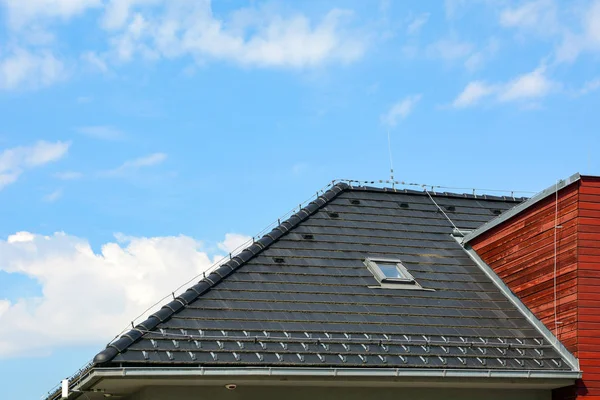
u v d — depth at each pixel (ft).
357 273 71.72
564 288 67.56
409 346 62.34
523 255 72.90
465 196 91.45
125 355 53.16
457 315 69.00
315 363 57.41
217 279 64.59
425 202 88.28
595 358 65.16
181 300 60.44
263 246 71.26
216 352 55.98
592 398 64.23
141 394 56.54
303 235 75.25
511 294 73.67
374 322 64.75
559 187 68.59
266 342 58.39
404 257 76.59
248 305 62.80
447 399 63.41
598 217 67.31
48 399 68.74
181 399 55.93
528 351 65.82
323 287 68.08
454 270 76.54
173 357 54.34
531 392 66.08
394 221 82.58
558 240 68.90
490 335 67.05
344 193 85.25
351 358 59.06
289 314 62.95
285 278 67.97
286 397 58.85
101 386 55.36
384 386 61.16
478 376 61.36
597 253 66.90
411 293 70.64
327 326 62.64
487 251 77.87
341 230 78.13
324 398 59.93
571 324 66.18
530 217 72.49
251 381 55.98
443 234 82.74
